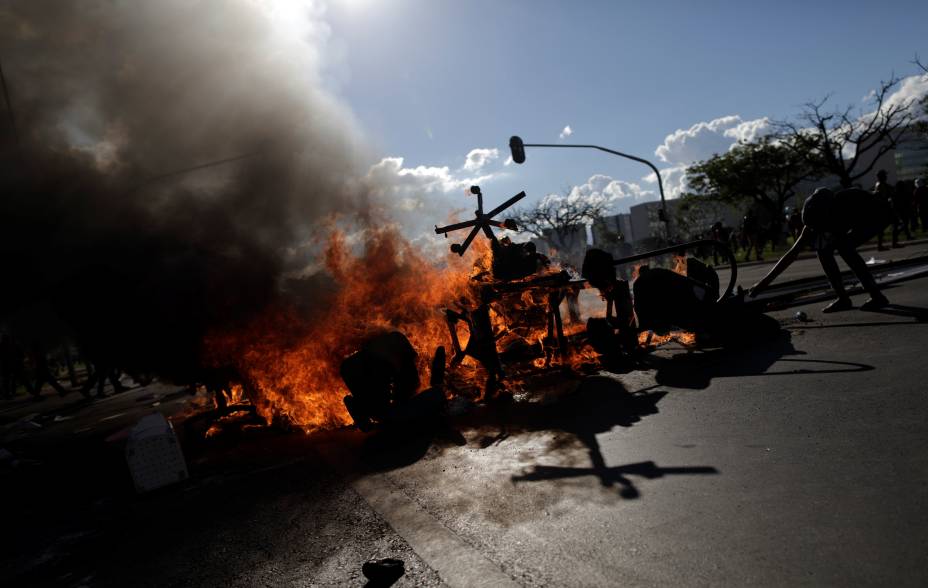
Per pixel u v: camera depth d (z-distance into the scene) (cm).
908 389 372
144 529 375
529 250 729
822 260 679
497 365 572
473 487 341
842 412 353
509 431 441
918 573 192
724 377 485
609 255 620
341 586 256
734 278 656
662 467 319
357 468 420
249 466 479
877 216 637
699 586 206
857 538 219
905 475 260
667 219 2291
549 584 226
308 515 345
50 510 455
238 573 285
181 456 465
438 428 486
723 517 252
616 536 253
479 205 621
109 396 1329
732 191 4128
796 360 495
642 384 511
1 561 360
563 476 333
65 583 312
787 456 304
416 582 247
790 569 207
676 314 606
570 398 505
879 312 626
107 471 555
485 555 258
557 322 617
